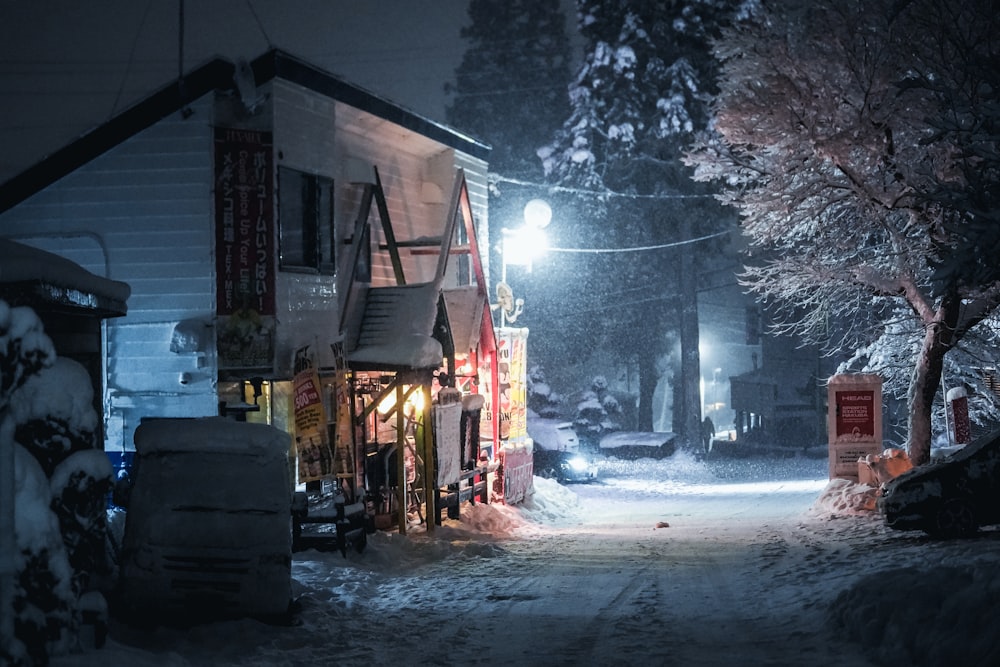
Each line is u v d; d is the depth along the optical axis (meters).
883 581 10.66
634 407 65.25
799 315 64.62
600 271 53.47
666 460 49.47
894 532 17.61
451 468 21.28
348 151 22.00
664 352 59.56
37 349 8.60
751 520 23.98
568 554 17.88
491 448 25.69
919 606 9.41
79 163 18.02
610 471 44.75
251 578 11.00
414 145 24.95
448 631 11.20
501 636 10.84
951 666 8.08
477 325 24.12
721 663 9.21
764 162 24.11
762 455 55.41
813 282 24.52
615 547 18.72
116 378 17.86
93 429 9.23
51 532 8.33
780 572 14.33
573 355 57.88
